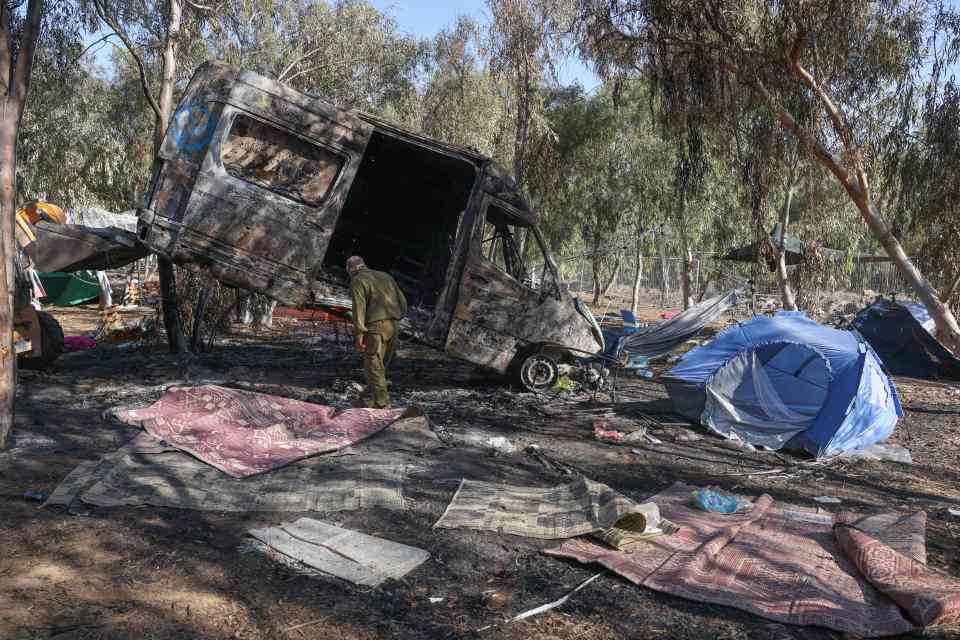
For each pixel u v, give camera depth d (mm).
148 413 6602
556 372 9406
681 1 9398
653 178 25266
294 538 4168
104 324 13250
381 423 6766
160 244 7703
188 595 3445
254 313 14875
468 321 8984
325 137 8016
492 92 22328
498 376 10281
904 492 5957
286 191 7980
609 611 3479
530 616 3396
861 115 10844
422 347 13969
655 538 4426
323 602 3445
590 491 4938
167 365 9844
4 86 5621
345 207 11859
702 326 13367
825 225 20719
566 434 7418
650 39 9781
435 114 22703
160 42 13297
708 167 10891
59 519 4297
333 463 5684
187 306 12531
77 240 9297
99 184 29328
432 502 4969
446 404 8469
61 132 25031
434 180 11102
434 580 3760
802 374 8125
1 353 5652
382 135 9117
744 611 3494
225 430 6148
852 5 9125
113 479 4883
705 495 5242
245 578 3668
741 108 10523
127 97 26047
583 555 4094
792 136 11375
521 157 18469
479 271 8945
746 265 28391
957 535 4809
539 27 17000
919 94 11461
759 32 9742
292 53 19359
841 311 26047
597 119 25609
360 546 4094
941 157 11328
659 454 6887
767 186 11148
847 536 4371
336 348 12656
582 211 28516
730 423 7797
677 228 25359
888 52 10344
